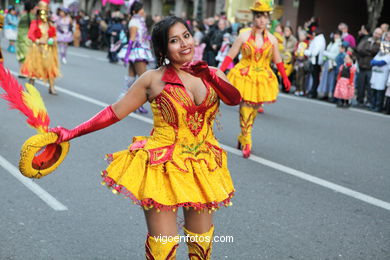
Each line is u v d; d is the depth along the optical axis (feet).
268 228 15.62
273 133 28.99
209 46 50.70
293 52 46.75
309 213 16.99
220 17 55.98
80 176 19.35
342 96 39.40
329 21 71.67
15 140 23.79
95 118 10.40
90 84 42.75
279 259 13.70
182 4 93.04
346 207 17.76
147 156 10.21
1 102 31.96
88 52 76.59
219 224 15.74
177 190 9.93
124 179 10.14
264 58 23.56
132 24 30.58
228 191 10.71
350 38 43.57
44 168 10.30
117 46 31.91
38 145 9.84
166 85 10.18
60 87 40.06
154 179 10.08
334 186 19.97
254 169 21.65
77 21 87.10
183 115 10.19
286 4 71.36
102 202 16.97
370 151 26.11
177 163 10.14
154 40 10.35
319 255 14.03
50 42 35.50
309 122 32.91
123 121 29.19
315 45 42.75
